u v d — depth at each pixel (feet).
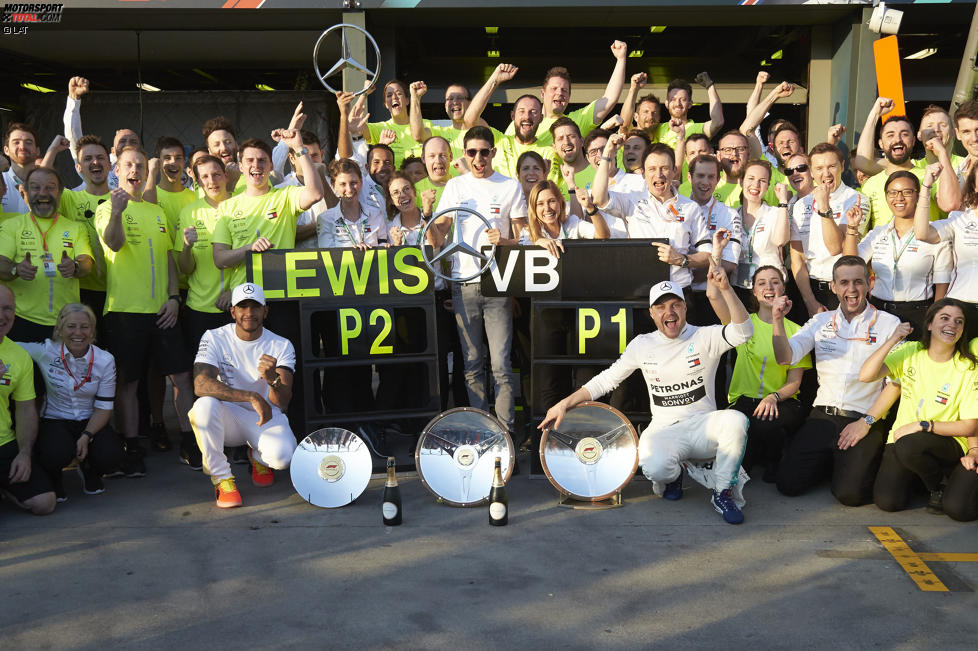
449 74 32.40
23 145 19.75
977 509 14.47
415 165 21.90
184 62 34.47
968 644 10.59
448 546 13.85
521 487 16.87
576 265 17.42
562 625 11.16
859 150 21.98
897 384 15.85
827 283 19.26
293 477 15.97
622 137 17.90
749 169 19.48
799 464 16.07
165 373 18.81
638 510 15.51
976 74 22.88
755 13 28.12
